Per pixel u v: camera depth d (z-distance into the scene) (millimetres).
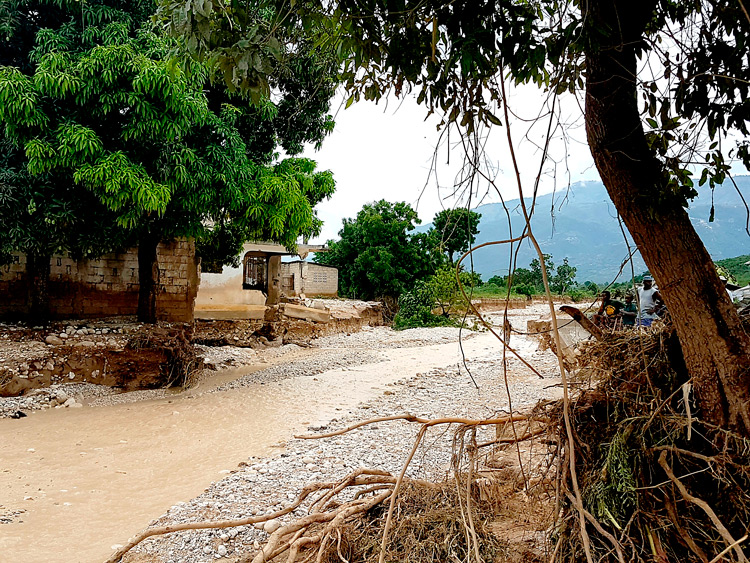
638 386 3107
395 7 3168
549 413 3336
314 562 3494
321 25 3713
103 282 14961
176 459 7055
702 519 2797
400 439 7789
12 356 10734
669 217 2922
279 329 21641
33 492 5742
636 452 2918
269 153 14281
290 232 12906
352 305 29859
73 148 9484
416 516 3832
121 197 9641
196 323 19359
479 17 2863
